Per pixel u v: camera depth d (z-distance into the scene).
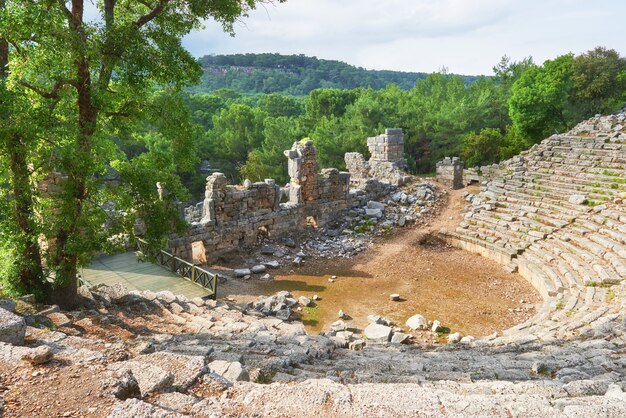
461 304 17.58
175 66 11.13
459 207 27.41
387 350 11.74
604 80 39.78
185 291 17.20
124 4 12.59
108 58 10.62
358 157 33.66
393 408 4.62
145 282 17.89
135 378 4.71
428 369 8.59
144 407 3.91
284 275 21.25
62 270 11.66
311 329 15.93
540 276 18.27
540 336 12.02
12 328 5.61
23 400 4.10
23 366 4.75
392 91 54.62
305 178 26.00
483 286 19.20
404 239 24.66
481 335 14.99
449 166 30.88
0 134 9.43
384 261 22.33
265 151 48.53
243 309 15.57
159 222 12.41
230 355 7.88
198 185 52.16
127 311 12.88
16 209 11.52
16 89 10.62
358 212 27.75
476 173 30.86
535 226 22.16
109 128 12.25
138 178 11.80
